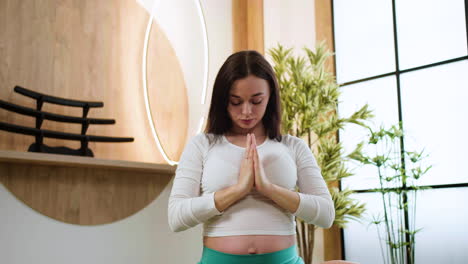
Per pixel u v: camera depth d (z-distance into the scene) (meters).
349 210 2.60
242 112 1.25
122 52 2.62
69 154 2.26
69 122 2.28
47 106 2.32
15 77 2.22
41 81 2.30
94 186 2.42
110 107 2.53
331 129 2.70
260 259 1.17
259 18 3.21
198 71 2.89
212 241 1.23
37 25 2.32
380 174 2.62
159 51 2.74
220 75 1.29
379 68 2.88
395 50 2.81
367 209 2.80
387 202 2.72
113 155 2.51
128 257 2.51
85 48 2.47
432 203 2.56
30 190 2.21
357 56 2.99
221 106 1.30
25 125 2.24
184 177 1.27
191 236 2.79
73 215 2.33
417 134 2.66
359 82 2.97
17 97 2.23
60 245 2.28
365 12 2.98
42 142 2.18
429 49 2.67
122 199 2.52
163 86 2.73
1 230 2.12
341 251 2.92
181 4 2.88
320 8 3.14
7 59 2.21
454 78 2.55
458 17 2.56
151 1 2.78
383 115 2.83
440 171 2.55
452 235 2.47
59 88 2.36
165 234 2.68
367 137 2.87
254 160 1.18
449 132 2.54
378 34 2.90
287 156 1.30
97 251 2.40
